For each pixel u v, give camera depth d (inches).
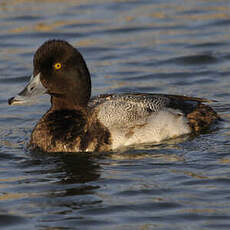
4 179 390.0
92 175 391.2
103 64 665.0
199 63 657.6
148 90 587.2
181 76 623.8
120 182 377.4
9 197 360.8
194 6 840.3
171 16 804.6
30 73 638.5
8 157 433.1
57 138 443.2
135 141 447.2
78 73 454.9
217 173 386.9
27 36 743.7
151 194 358.3
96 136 441.7
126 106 457.7
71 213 337.7
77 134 444.8
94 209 341.1
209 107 495.8
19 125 509.0
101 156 428.1
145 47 707.4
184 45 708.0
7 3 858.1
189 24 772.6
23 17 802.8
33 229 321.1
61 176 391.9
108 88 593.0
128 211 338.3
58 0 869.8
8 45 719.7
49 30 758.5
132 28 765.9
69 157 428.8
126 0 869.8
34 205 348.8
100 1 869.2
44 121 454.9
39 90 450.3
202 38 727.7
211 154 421.7
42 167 410.6
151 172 392.8
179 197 353.7
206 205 342.3
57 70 449.4
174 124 463.5
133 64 660.7
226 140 448.5
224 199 348.8
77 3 861.2
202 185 369.1
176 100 483.8
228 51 683.4
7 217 335.0
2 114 538.3
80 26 772.6
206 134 464.8
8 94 590.9
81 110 460.1
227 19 778.8
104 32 755.4
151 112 460.4
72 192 364.5
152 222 325.1
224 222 322.7
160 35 743.1
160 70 641.0
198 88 588.4
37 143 448.5
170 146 443.2
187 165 402.9
